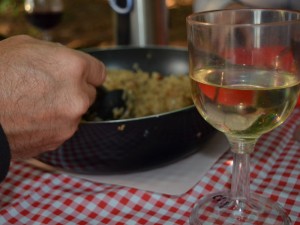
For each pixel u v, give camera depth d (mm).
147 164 721
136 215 649
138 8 1468
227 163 764
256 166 761
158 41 1534
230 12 599
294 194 677
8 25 3225
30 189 730
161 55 1067
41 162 795
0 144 545
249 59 547
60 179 752
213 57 560
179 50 1049
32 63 605
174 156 732
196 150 786
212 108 549
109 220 640
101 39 2977
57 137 647
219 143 830
